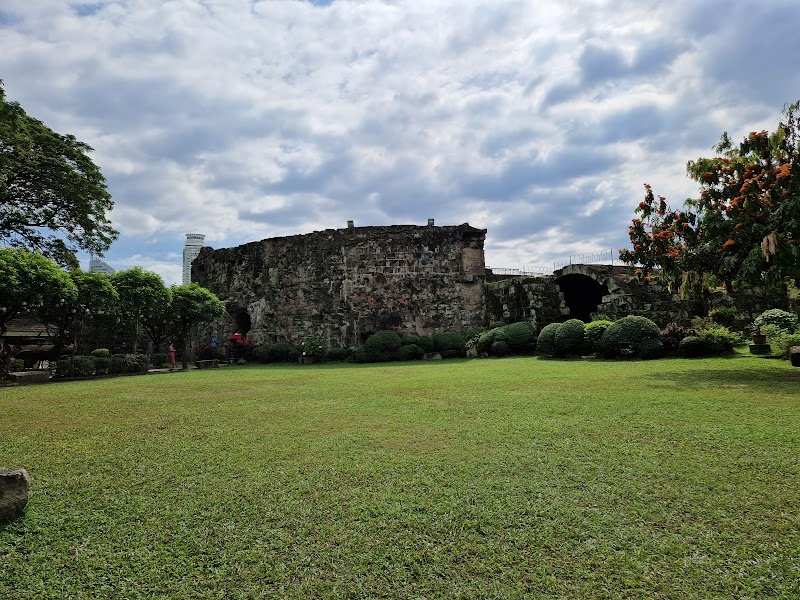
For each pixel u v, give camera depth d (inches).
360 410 294.7
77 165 907.4
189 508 145.0
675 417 240.2
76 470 184.1
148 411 315.6
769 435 199.9
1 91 739.4
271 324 1031.0
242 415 290.4
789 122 382.3
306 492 154.7
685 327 649.6
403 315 960.9
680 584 101.2
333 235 994.7
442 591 101.0
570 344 638.5
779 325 606.5
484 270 986.7
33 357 821.9
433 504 142.3
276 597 100.4
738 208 390.3
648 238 458.0
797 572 103.0
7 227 892.0
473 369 561.9
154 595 102.1
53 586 106.3
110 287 649.6
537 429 225.8
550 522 129.4
